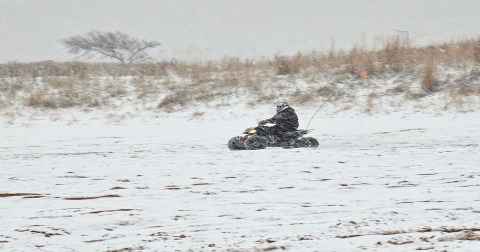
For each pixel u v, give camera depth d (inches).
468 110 4180.6
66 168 2342.5
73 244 1246.3
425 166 2174.0
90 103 4867.1
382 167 2176.4
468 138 3221.0
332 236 1258.6
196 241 1247.5
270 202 1612.9
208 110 4648.1
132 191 1813.5
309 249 1170.6
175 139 3575.3
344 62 5226.4
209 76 5216.5
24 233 1337.4
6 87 5290.4
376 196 1660.9
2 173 2231.8
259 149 2945.4
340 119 4237.2
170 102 4800.7
